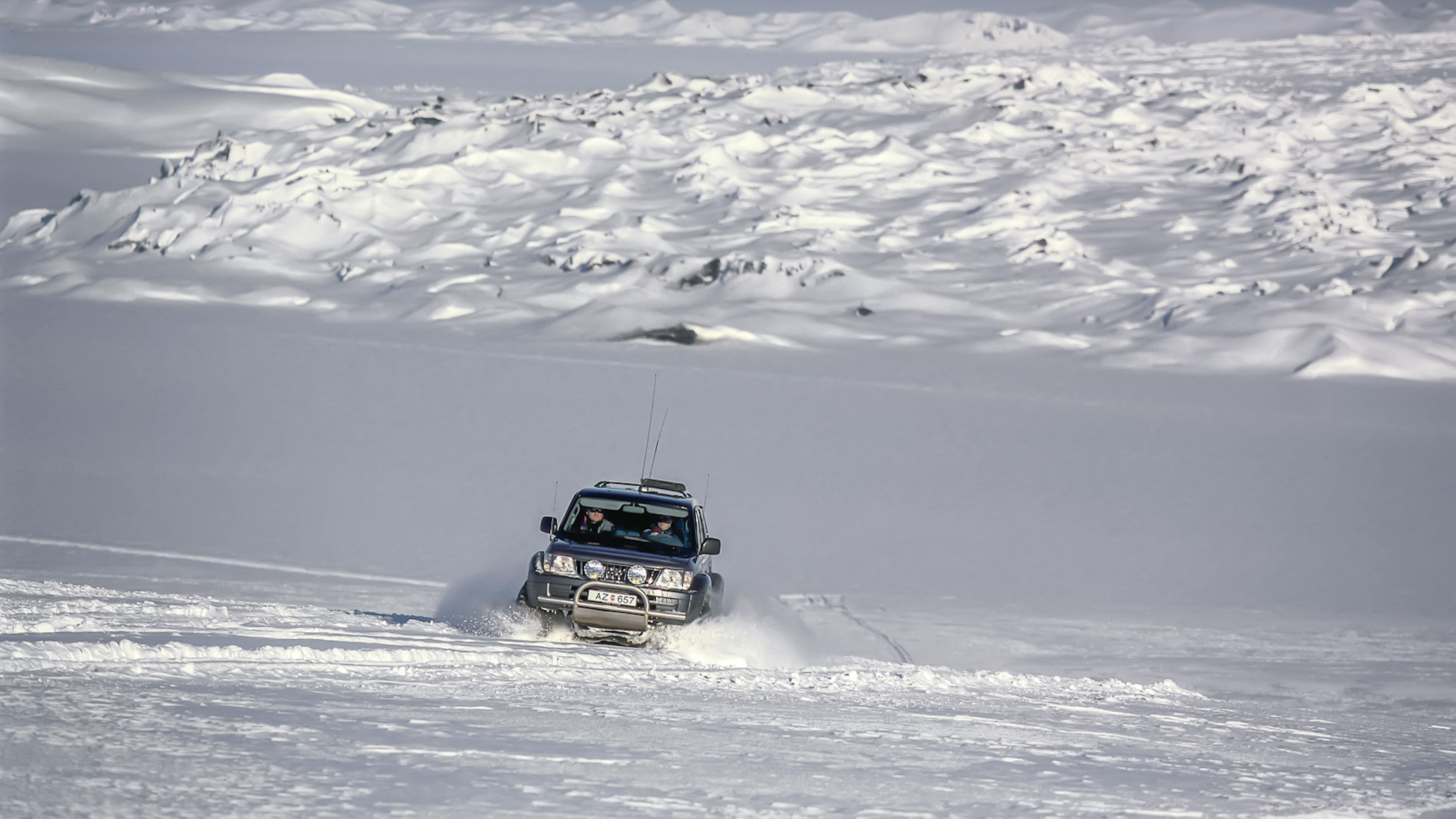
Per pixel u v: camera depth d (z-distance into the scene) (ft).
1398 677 265.54
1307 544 608.19
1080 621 370.53
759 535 584.40
